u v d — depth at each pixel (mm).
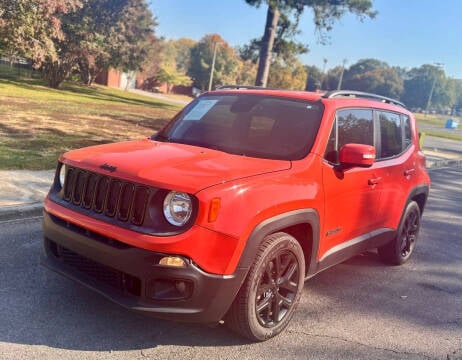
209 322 3256
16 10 26359
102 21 35562
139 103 33344
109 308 3869
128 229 3104
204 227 3047
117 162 3387
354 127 4582
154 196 3094
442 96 175250
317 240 3984
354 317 4367
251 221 3225
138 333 3578
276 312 3701
